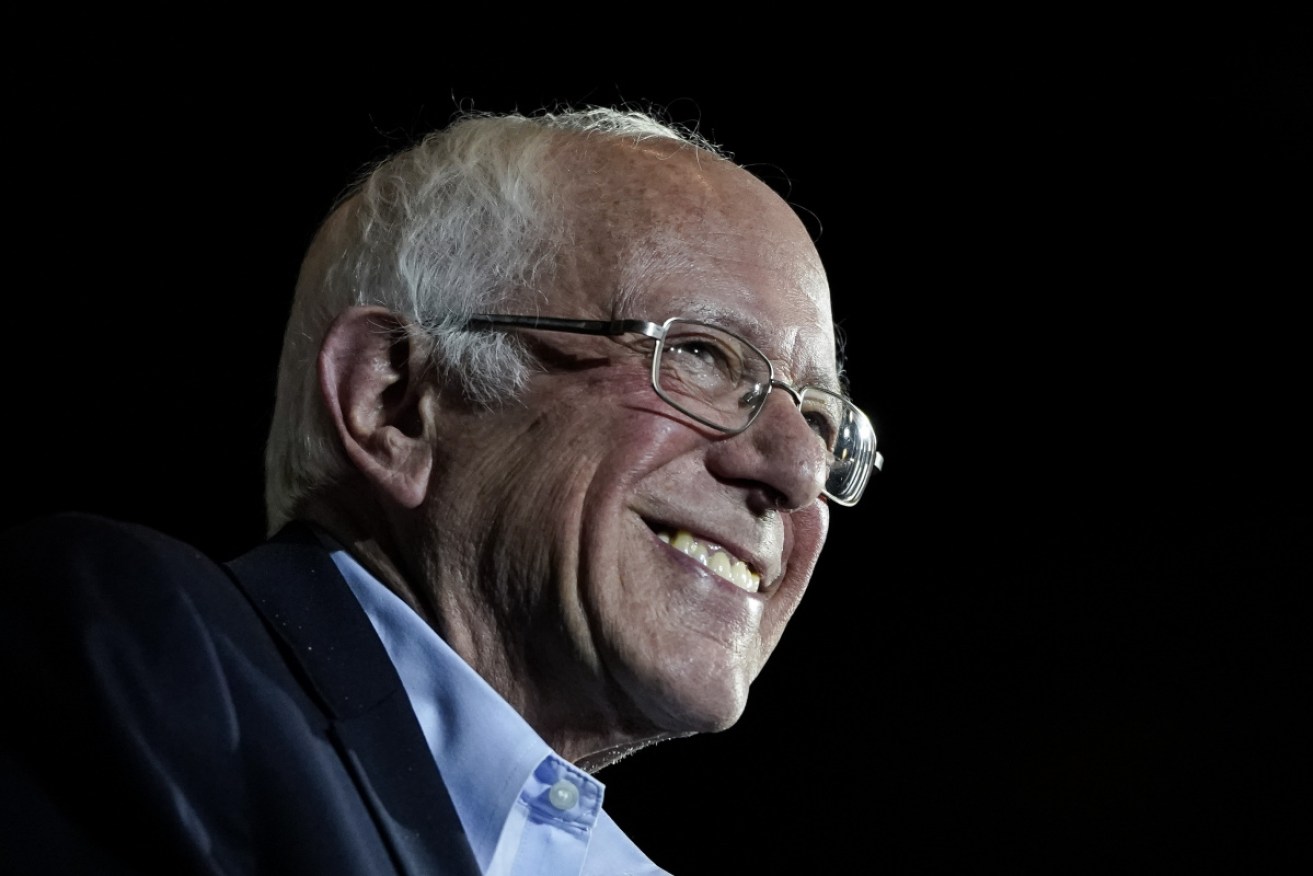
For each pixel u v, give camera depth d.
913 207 5.96
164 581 2.02
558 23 5.25
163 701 1.87
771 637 2.72
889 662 6.04
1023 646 6.07
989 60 5.71
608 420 2.42
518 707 2.41
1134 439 6.21
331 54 5.05
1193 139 5.92
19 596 1.90
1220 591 6.11
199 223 5.04
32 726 1.79
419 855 1.97
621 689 2.37
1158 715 5.99
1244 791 5.88
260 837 1.87
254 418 5.05
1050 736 5.98
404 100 5.12
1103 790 5.89
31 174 4.88
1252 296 6.12
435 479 2.44
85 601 1.90
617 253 2.55
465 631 2.39
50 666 1.83
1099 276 6.12
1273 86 5.79
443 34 5.13
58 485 4.90
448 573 2.40
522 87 5.23
